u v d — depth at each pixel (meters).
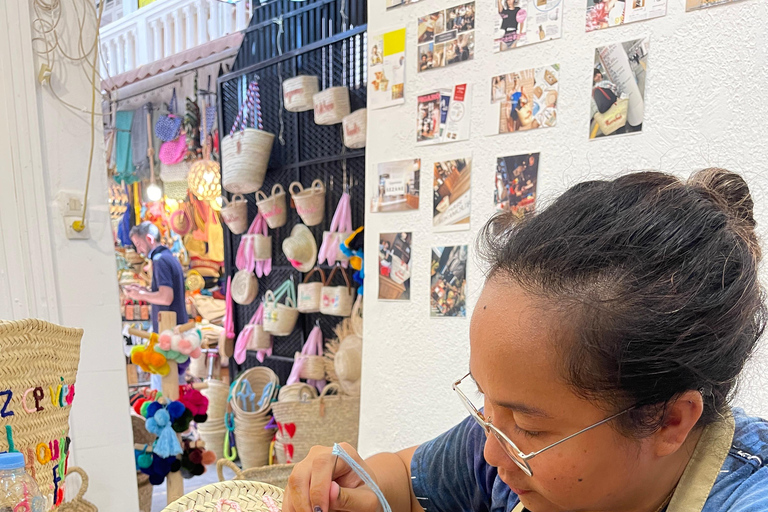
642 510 0.49
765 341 0.65
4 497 0.72
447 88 1.29
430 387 1.36
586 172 1.07
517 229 0.49
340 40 2.32
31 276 1.49
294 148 2.57
